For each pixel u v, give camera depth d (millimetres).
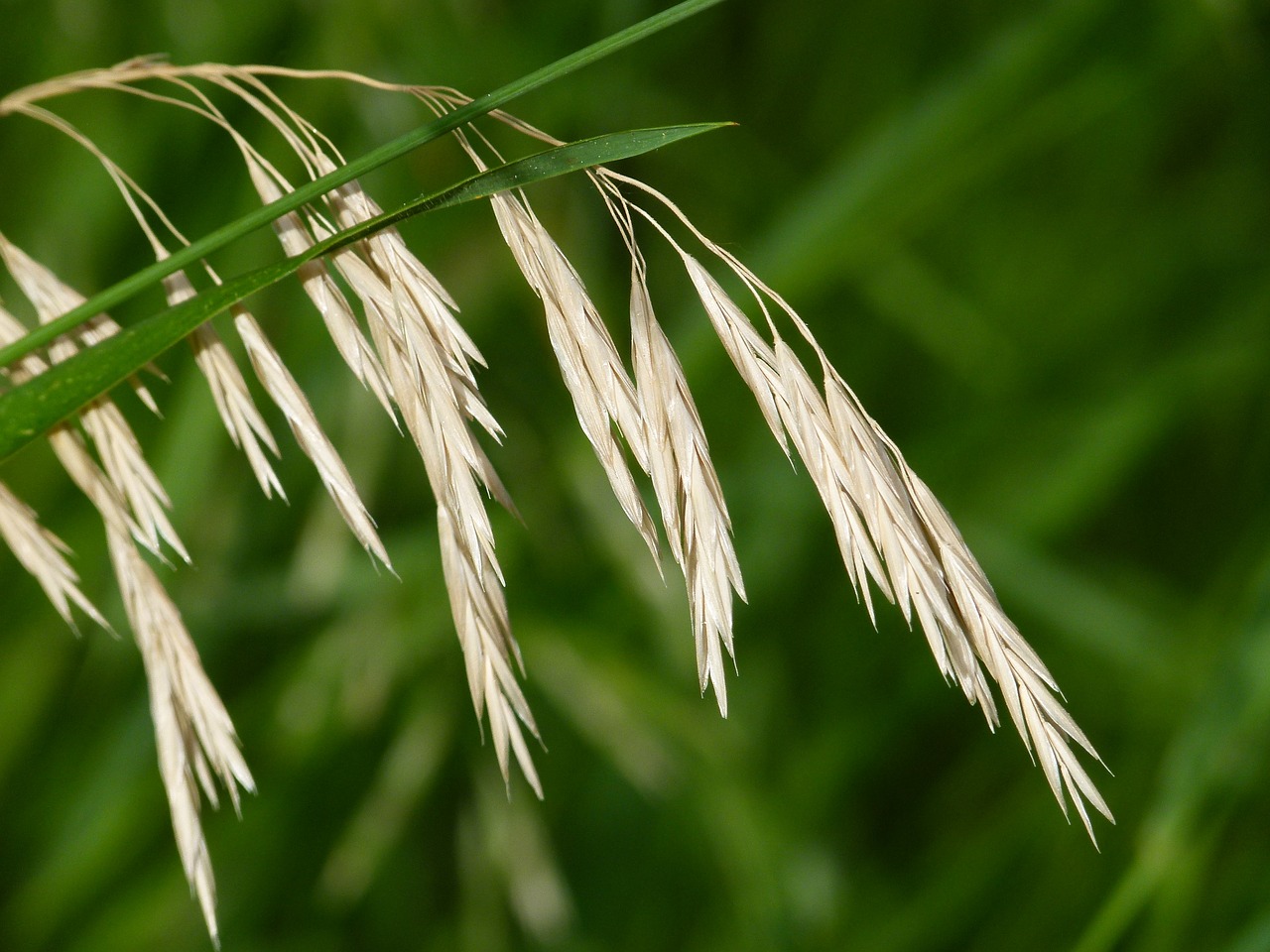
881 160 456
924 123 456
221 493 497
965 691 295
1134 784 490
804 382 297
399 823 491
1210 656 459
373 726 542
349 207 303
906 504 297
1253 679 355
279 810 514
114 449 310
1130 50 499
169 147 492
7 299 481
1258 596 358
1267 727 371
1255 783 418
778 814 501
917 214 520
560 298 299
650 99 543
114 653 490
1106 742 534
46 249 485
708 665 294
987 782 560
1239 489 550
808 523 550
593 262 529
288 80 485
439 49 490
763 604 552
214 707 309
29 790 509
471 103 293
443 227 500
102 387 292
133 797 490
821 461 296
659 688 482
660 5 528
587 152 295
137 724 479
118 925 499
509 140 505
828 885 507
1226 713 355
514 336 520
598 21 511
